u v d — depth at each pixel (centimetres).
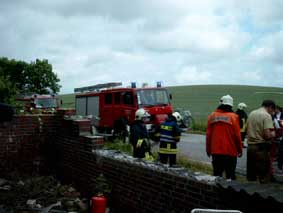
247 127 761
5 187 909
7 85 1784
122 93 1897
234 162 688
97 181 779
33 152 1068
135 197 663
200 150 1575
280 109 1288
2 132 1034
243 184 441
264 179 747
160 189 588
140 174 647
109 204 747
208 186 479
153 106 1856
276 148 1154
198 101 7169
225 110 693
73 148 947
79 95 2281
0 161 1030
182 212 532
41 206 790
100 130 2056
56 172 1066
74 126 934
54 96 2897
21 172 1050
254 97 7400
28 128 1062
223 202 452
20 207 774
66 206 786
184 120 2409
